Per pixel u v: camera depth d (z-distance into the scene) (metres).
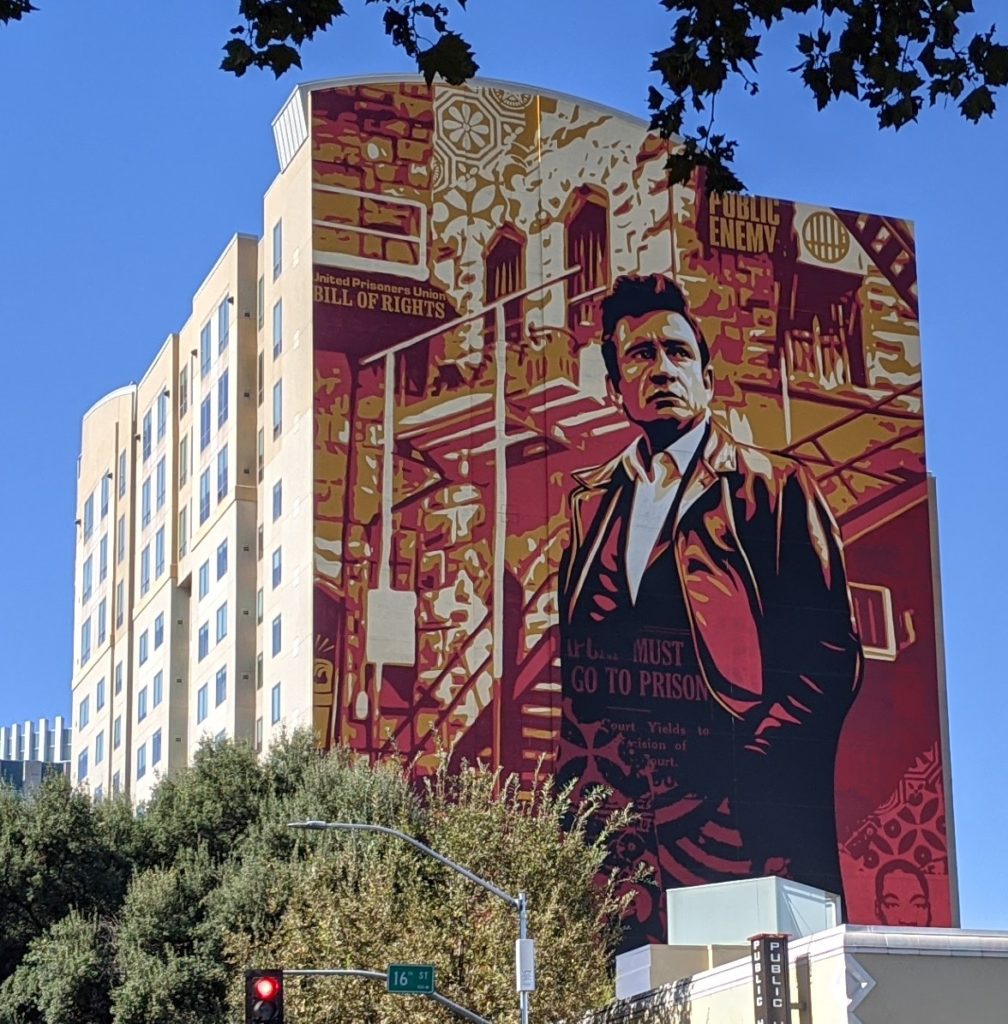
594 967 51.41
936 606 96.75
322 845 59.50
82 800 64.25
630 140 92.75
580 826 58.66
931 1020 40.91
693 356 91.12
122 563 111.44
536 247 89.75
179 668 100.06
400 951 49.06
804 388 93.06
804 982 42.41
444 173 89.31
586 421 88.31
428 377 86.56
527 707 83.56
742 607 88.62
